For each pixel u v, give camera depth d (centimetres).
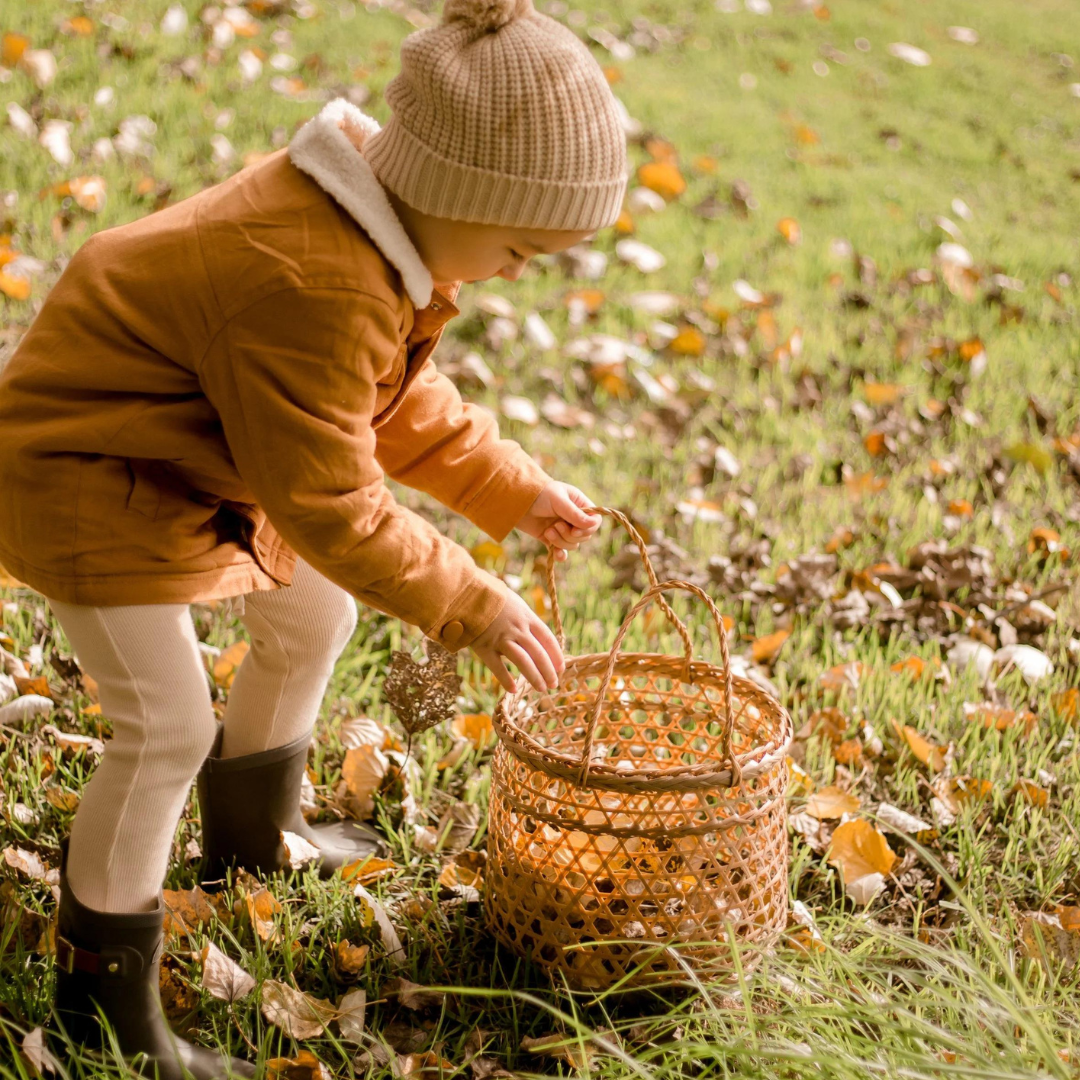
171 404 155
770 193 563
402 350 168
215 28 572
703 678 208
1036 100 781
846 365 415
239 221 151
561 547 199
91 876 162
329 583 188
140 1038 163
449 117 148
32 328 160
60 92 489
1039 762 236
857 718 249
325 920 190
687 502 324
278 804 199
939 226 532
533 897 182
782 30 833
